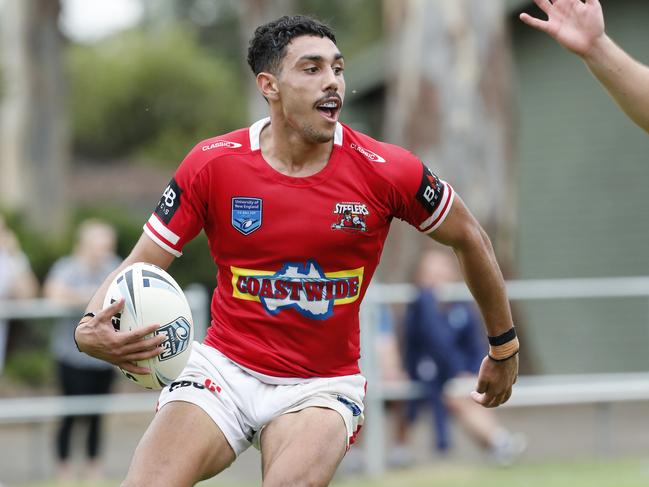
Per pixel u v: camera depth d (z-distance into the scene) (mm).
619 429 41500
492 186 49750
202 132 129875
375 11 136500
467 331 35344
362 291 16359
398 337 39750
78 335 15172
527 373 54750
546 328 57219
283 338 16250
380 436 34094
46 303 35625
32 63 76000
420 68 50156
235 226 15836
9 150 75875
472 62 49562
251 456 38125
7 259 38219
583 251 58562
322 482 15180
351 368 16750
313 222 15672
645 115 15305
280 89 15508
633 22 56750
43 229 73625
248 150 15867
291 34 15453
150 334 15258
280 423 15914
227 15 148875
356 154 15820
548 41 58156
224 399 16234
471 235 16297
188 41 138875
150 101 130625
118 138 132500
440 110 49906
